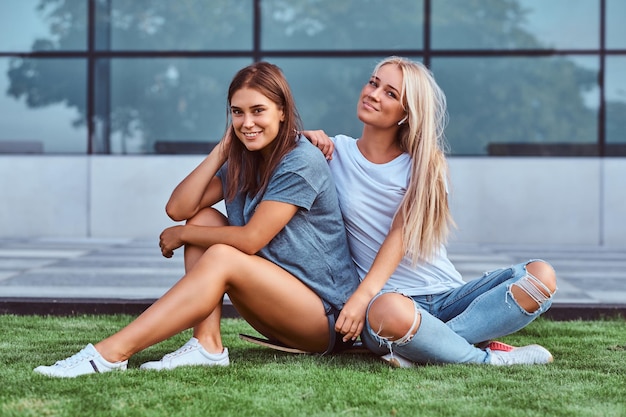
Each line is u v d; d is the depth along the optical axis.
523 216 8.44
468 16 8.53
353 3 8.61
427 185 2.56
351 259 2.63
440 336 2.44
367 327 2.43
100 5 8.69
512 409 2.02
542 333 3.23
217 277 2.33
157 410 1.98
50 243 7.91
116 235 8.67
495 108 8.53
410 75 2.54
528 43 8.50
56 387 2.15
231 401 2.06
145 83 8.71
